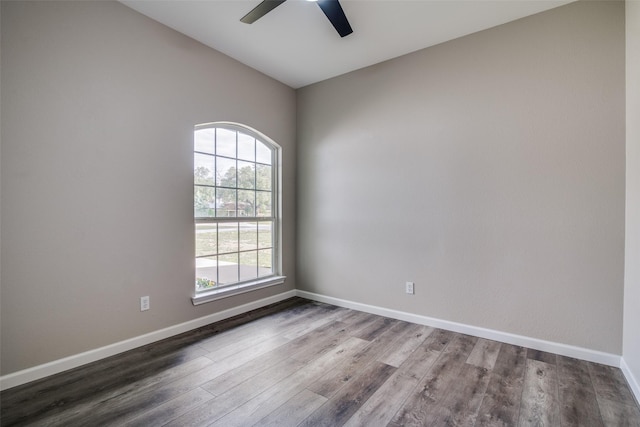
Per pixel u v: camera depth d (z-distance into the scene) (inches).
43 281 80.9
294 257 158.9
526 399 72.7
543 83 97.0
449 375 83.2
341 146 142.1
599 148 89.1
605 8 88.6
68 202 84.7
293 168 157.5
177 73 108.5
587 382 79.7
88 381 79.7
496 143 104.5
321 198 149.0
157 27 103.0
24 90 77.3
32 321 79.3
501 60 103.7
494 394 74.7
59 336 83.7
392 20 101.2
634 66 79.2
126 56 95.5
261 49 120.0
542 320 97.7
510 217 102.3
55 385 77.7
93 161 89.1
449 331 113.1
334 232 144.5
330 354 95.3
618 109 86.9
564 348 94.1
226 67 124.4
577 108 92.0
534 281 98.8
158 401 71.8
